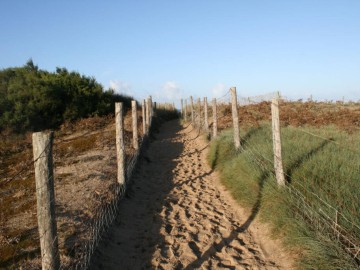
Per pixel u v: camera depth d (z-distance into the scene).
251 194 7.51
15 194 7.89
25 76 21.31
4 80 21.89
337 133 10.55
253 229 6.55
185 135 20.56
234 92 10.85
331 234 4.84
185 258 5.65
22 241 5.37
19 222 6.19
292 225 5.49
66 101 20.50
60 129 18.77
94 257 5.29
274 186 6.84
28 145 15.02
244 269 5.26
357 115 14.77
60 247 5.16
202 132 18.52
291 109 18.42
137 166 11.33
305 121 14.83
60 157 11.72
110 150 12.66
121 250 5.94
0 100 18.58
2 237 5.48
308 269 4.70
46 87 19.80
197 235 6.50
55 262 4.14
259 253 5.72
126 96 28.28
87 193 7.59
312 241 4.86
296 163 7.23
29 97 19.53
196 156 13.60
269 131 11.47
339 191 5.55
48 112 19.56
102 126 19.08
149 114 20.42
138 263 5.59
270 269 5.18
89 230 5.77
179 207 7.98
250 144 10.25
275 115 6.78
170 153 14.84
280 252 5.51
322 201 5.32
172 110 40.94
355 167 6.43
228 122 17.45
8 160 12.55
